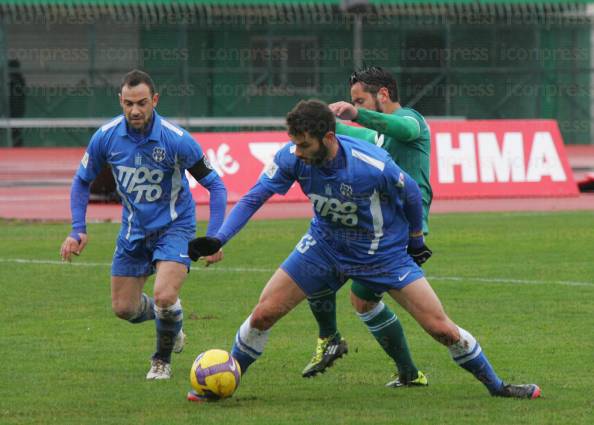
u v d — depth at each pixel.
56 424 16.84
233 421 16.91
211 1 87.56
